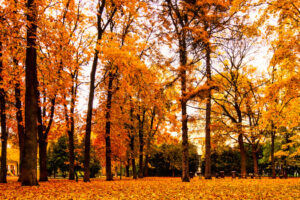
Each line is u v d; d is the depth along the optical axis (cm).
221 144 2769
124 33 2308
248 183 1555
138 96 2192
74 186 1275
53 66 1759
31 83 1250
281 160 3784
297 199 804
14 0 1350
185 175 1750
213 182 1695
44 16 1614
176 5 1742
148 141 3033
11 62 1694
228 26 1811
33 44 1289
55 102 1978
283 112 1664
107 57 1948
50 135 2170
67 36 1814
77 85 2369
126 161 3047
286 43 1316
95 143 3266
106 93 2442
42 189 1075
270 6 1278
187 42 1716
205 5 1677
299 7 1288
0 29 1352
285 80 1339
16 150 3931
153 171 4756
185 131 1788
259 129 2519
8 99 1800
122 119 2650
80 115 2455
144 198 830
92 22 2156
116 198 823
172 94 1834
